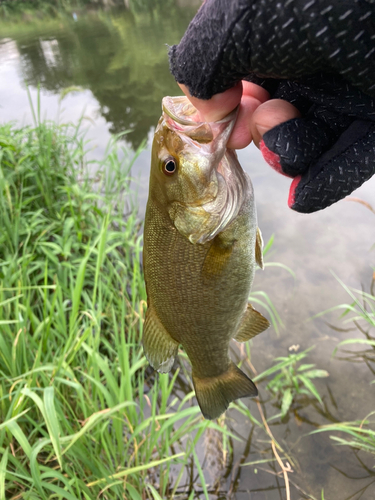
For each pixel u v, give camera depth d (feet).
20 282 1.57
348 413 1.66
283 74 0.64
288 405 1.65
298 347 1.93
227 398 1.16
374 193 2.79
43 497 1.03
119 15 11.95
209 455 1.58
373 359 1.84
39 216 2.54
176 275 0.98
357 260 2.32
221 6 0.63
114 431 1.45
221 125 0.84
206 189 0.90
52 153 3.07
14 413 1.13
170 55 0.77
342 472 1.49
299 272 2.31
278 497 1.46
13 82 6.48
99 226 2.61
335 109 0.72
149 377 1.89
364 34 0.57
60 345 1.59
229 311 1.03
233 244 0.96
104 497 1.32
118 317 2.00
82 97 5.53
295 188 0.76
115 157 3.14
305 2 0.57
